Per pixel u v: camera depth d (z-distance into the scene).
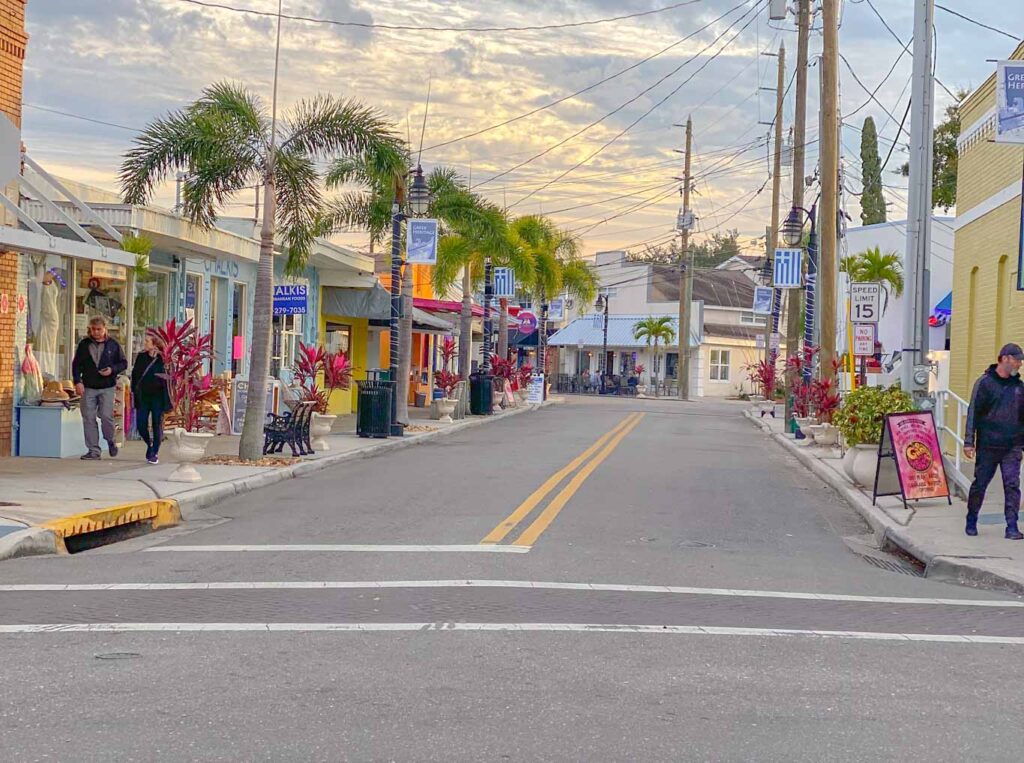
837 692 6.61
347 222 31.91
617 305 80.00
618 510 14.75
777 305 47.69
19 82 17.84
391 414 26.20
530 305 68.00
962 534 12.88
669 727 5.84
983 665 7.42
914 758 5.45
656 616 8.63
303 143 19.44
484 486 17.00
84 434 18.08
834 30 26.52
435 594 9.23
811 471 22.06
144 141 18.81
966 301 23.80
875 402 17.23
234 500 15.20
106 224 17.16
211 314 25.88
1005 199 20.50
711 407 55.94
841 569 11.30
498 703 6.19
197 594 9.12
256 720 5.79
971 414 12.64
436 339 48.56
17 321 17.97
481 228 32.03
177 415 16.12
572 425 34.62
